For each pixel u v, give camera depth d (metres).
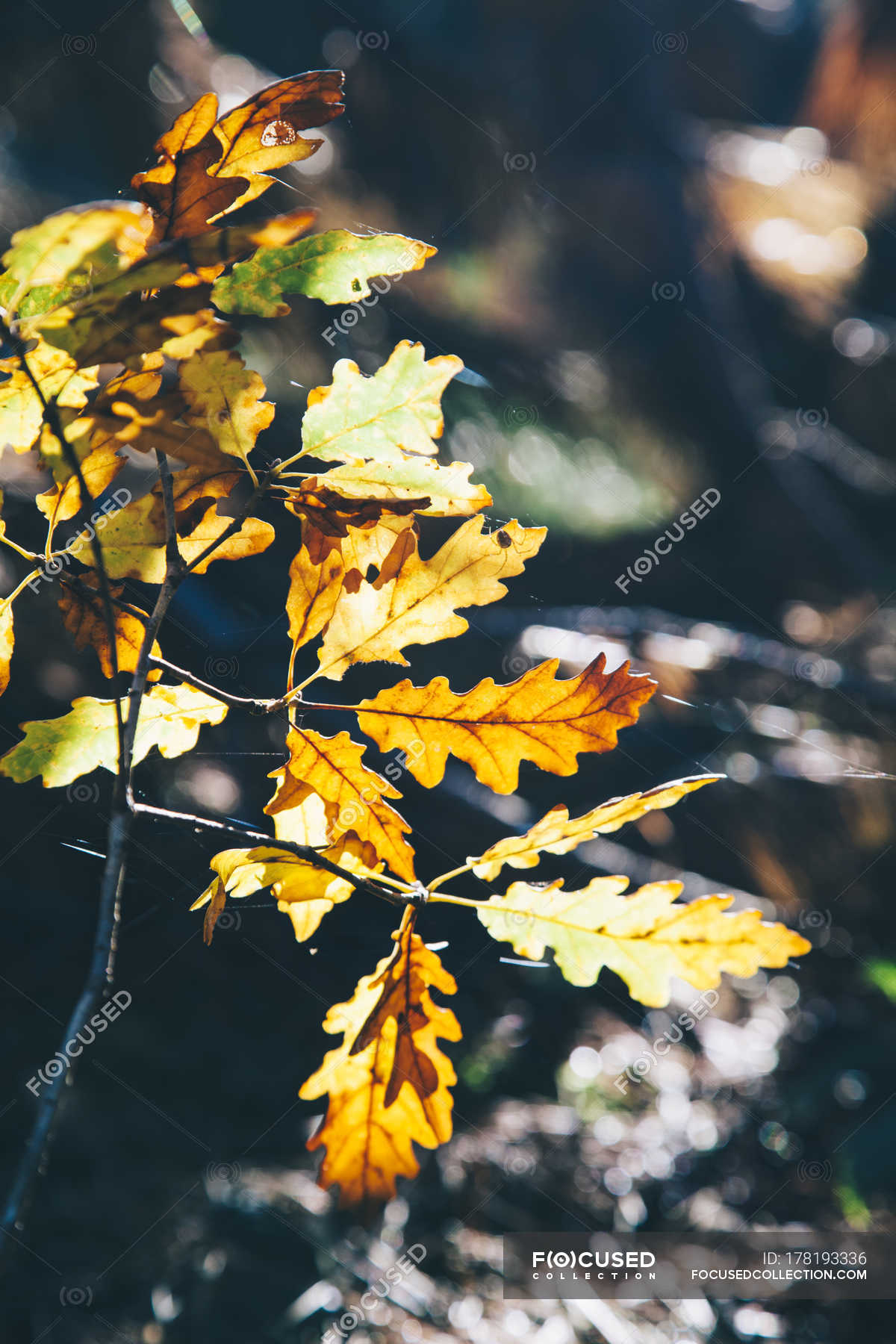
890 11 4.55
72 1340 2.09
